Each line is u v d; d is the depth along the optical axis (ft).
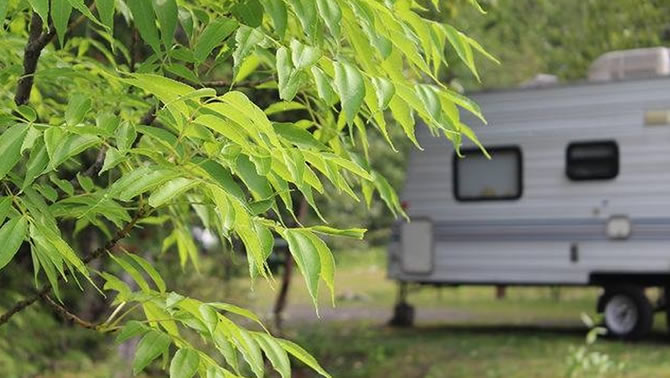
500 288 80.59
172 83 6.73
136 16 7.00
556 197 51.13
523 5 48.39
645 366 41.70
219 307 7.76
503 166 52.54
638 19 48.55
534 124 51.67
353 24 8.03
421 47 8.80
